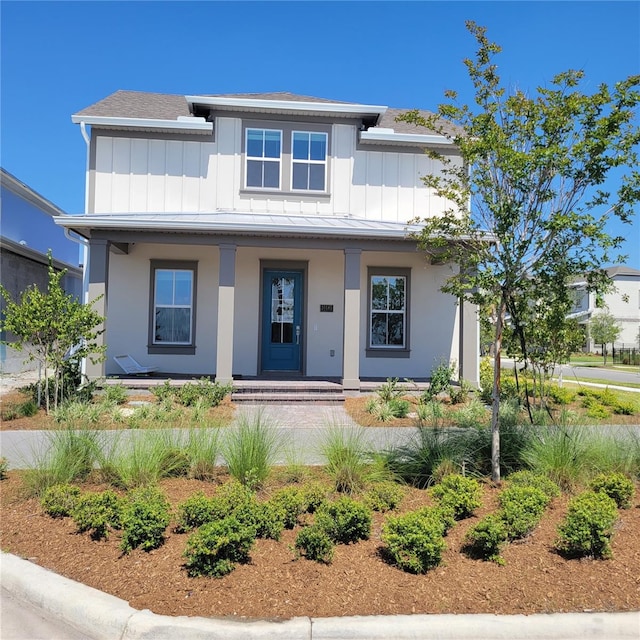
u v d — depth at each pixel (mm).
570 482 5539
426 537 3701
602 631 3104
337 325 14391
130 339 13805
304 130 14156
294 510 4613
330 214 14094
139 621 3092
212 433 6355
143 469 5508
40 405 10578
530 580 3609
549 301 6336
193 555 3600
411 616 3156
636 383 19750
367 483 5484
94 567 3791
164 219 11586
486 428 6840
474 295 5969
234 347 14078
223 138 13930
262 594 3391
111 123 13328
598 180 5383
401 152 14352
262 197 13945
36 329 9664
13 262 18641
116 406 9922
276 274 14344
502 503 4719
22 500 5129
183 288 14047
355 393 11820
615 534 4371
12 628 3266
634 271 46688
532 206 5570
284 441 6430
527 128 5453
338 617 3141
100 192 13508
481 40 5715
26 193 19750
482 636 3053
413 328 14531
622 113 5086
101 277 11688
